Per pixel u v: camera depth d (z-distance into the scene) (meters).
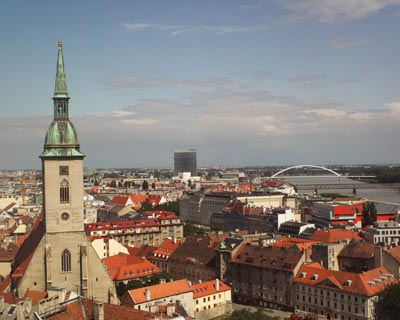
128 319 102.44
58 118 162.38
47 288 155.12
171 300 190.12
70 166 161.12
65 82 162.88
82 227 162.50
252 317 147.62
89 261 163.00
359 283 197.12
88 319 102.56
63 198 161.12
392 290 178.62
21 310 110.56
